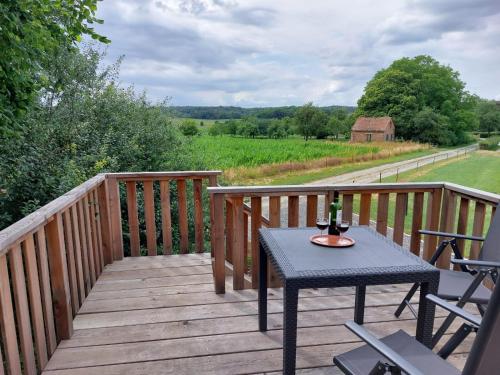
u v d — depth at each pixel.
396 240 3.29
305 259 1.85
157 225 6.61
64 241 2.50
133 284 3.16
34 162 4.85
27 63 3.54
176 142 7.62
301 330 2.44
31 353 1.91
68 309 2.33
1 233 1.67
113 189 3.62
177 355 2.17
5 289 1.66
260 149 23.72
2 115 3.55
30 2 3.45
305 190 2.97
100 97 6.39
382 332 2.42
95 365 2.08
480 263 1.96
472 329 1.59
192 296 2.93
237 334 2.39
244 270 3.21
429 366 1.45
